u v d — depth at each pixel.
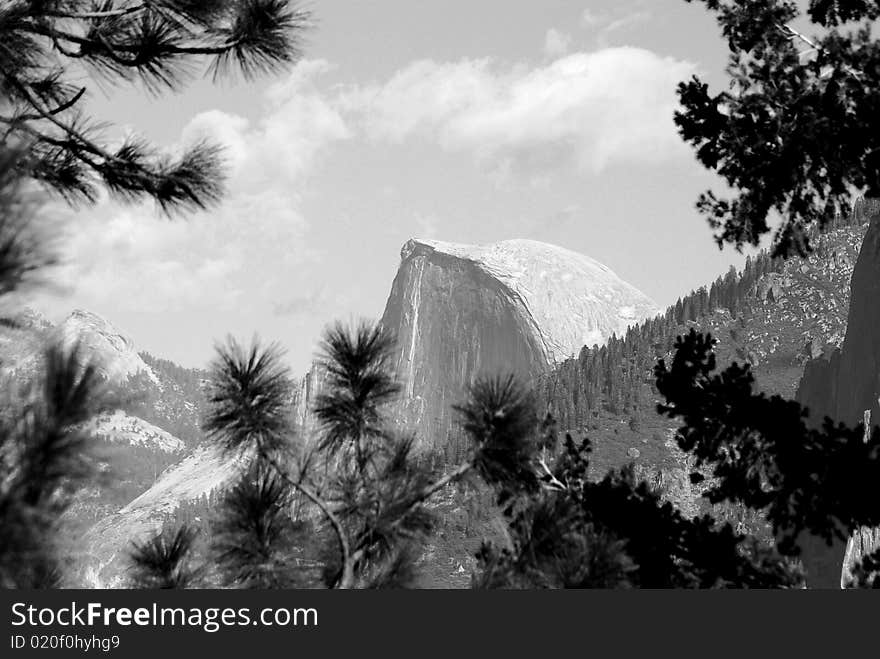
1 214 3.41
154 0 7.54
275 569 6.46
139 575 6.23
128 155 7.88
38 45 7.61
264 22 7.55
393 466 6.57
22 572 3.61
